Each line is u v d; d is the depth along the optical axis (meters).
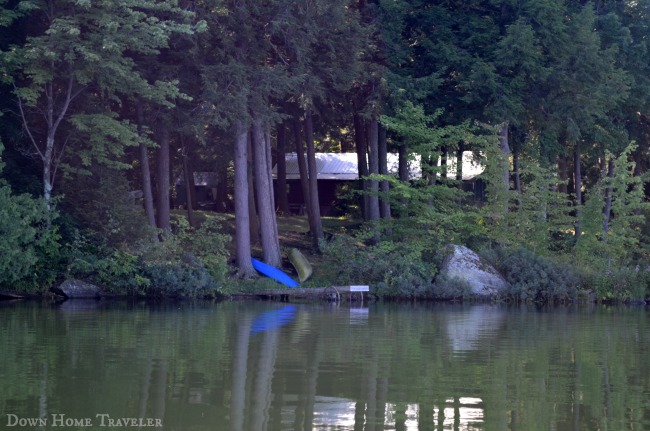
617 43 43.31
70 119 30.98
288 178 56.53
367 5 39.44
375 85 38.84
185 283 32.41
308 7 34.19
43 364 15.43
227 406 12.20
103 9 29.83
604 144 44.31
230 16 33.59
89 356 16.45
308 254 41.56
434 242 37.91
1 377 14.09
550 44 40.41
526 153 43.06
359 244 38.56
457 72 40.84
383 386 13.93
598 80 41.72
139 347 17.83
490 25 40.50
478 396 13.28
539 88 41.62
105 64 29.12
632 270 36.38
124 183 34.34
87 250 32.56
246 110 33.22
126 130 31.16
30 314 25.11
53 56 28.95
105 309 27.41
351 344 19.03
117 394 12.86
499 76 38.75
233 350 17.62
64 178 34.12
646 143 50.03
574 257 38.72
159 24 30.05
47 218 31.05
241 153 36.25
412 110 37.75
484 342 19.95
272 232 37.91
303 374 14.84
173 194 53.56
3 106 32.78
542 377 15.07
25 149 33.88
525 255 36.62
